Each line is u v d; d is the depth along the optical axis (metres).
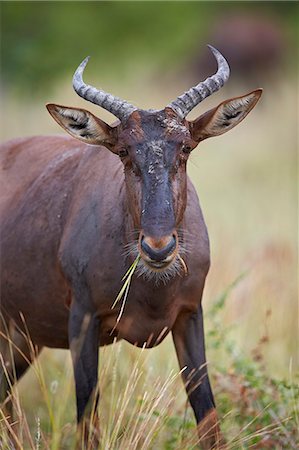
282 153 60.38
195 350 21.48
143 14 91.50
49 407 21.73
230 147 61.34
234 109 20.89
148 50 91.06
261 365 24.91
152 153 19.75
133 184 19.97
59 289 22.30
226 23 102.81
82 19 81.69
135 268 20.48
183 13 97.88
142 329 21.22
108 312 21.20
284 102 69.81
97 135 20.69
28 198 23.36
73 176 22.67
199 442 21.30
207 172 55.88
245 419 22.75
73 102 56.59
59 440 21.25
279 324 28.83
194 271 21.02
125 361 25.69
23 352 24.47
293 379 25.69
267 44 97.69
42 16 73.44
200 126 20.86
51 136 24.92
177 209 19.80
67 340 23.19
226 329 26.47
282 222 42.78
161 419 21.41
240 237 38.12
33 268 22.69
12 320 23.88
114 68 82.69
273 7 116.88
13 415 23.98
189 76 91.94
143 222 19.36
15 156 24.77
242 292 30.12
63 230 22.08
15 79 64.44
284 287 30.97
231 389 23.59
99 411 21.75
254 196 49.94
